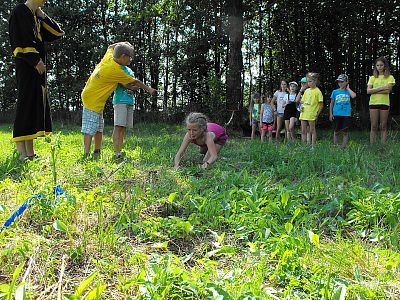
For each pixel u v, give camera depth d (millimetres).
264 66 25688
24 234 2486
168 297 1792
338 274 2047
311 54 22906
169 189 3643
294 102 10234
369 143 8664
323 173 4660
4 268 2115
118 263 2188
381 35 21969
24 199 3137
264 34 24719
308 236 2436
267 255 2209
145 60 22375
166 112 21094
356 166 4594
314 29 22062
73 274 2096
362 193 3324
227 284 1820
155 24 23969
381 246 2506
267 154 5547
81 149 6387
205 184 3785
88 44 21875
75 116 21469
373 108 8273
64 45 22703
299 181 4176
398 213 2867
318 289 1871
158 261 2049
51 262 2135
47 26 5594
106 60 5629
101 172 4199
